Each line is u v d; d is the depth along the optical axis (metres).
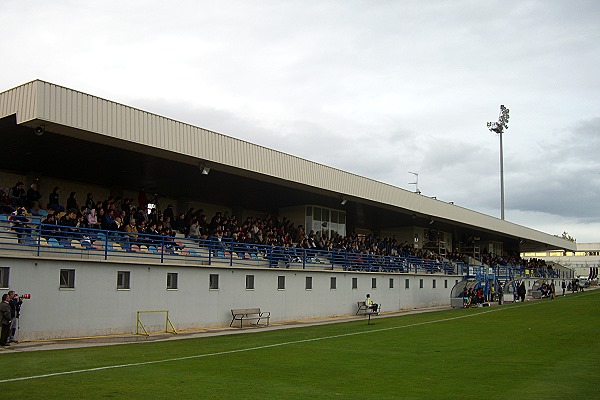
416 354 18.22
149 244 24.91
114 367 14.67
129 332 23.03
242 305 28.56
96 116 22.33
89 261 21.67
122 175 30.45
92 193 32.31
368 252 44.12
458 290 45.56
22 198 24.47
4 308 18.25
